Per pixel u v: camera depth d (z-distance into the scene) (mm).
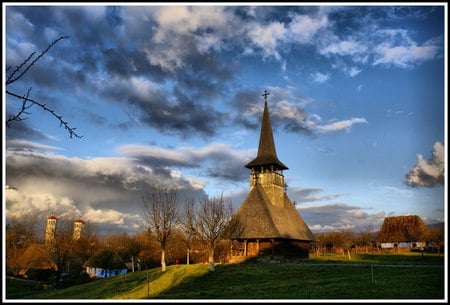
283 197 62250
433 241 66500
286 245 55188
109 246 88438
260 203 56250
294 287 30078
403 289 25641
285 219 58562
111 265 76375
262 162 60469
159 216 49156
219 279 38031
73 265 80688
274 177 60281
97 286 44688
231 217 53125
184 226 50219
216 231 46094
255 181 61188
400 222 79500
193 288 36219
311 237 61469
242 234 52562
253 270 40438
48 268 74625
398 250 70750
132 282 43500
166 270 46219
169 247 71438
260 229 52562
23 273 70875
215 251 64938
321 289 28062
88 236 82875
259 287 31703
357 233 88125
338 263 45688
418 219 77500
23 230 71250
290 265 42969
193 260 68062
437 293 23625
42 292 47156
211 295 28828
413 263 44156
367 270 35875
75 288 46438
